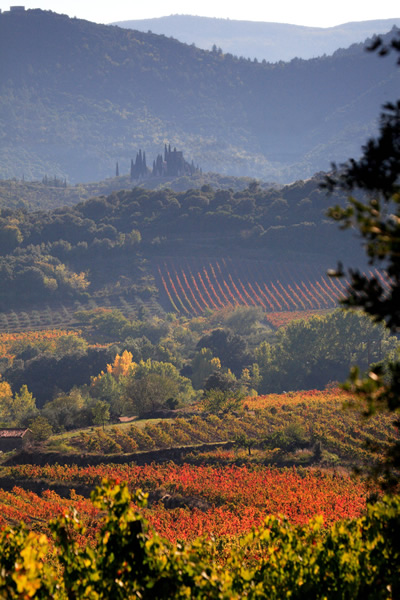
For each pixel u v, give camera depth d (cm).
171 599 2725
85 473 16462
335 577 2969
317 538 3391
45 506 14425
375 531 3097
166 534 11400
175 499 14288
